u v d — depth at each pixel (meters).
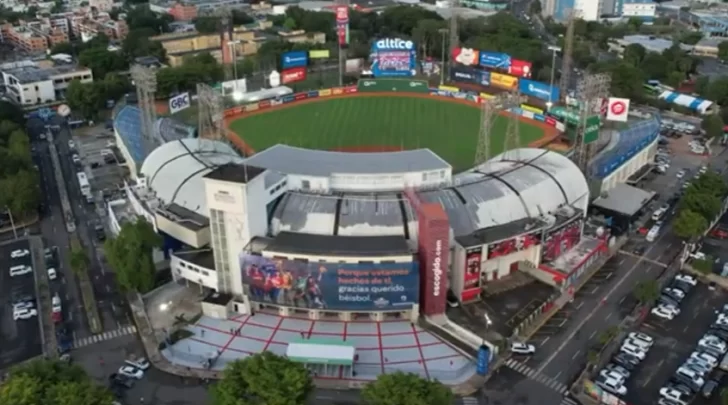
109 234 156.75
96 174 194.75
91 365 110.06
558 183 143.62
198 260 129.25
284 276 116.81
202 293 130.25
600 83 166.12
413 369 107.31
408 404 85.31
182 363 110.00
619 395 101.75
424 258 116.81
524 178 142.25
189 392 103.06
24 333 119.94
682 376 105.31
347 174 137.50
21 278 139.00
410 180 139.25
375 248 117.75
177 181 149.00
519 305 124.00
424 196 132.88
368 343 113.75
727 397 92.75
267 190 125.00
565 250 138.88
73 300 130.75
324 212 128.12
